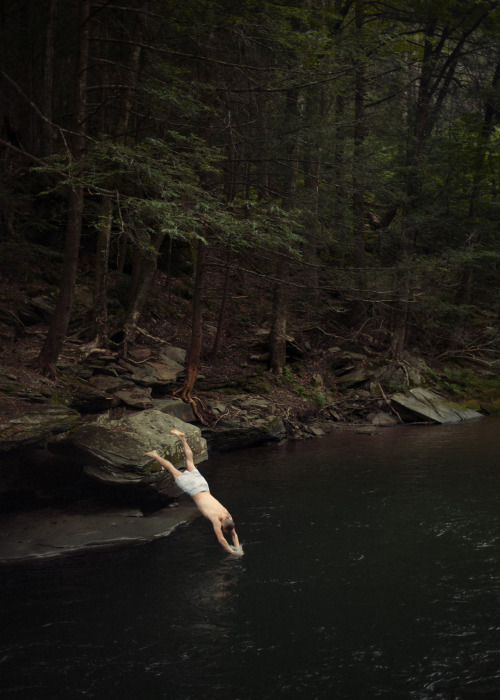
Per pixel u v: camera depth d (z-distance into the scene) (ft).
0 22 57.06
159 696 15.90
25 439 30.04
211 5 39.32
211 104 42.50
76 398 38.22
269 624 19.77
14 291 50.31
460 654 17.74
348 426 59.41
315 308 64.44
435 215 69.87
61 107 66.59
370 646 18.29
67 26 58.65
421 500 33.58
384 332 76.38
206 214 31.94
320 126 50.26
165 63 40.96
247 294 67.41
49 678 16.79
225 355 61.52
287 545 27.20
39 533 28.32
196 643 18.62
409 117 75.25
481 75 76.02
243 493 35.86
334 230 56.44
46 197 57.36
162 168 32.07
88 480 33.22
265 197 53.36
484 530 28.40
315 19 48.49
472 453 45.91
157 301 62.85
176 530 29.94
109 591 22.57
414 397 64.28
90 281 57.57
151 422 36.14
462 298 80.69
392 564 24.70
